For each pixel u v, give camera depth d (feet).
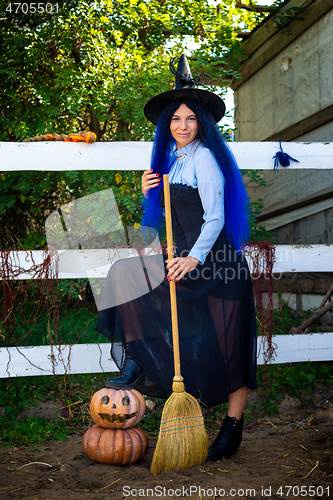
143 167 11.37
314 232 19.08
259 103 23.44
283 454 8.74
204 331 8.48
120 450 8.11
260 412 11.27
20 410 10.72
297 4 18.83
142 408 8.57
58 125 17.25
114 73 16.37
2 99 16.22
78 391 11.45
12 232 17.33
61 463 8.38
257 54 22.84
